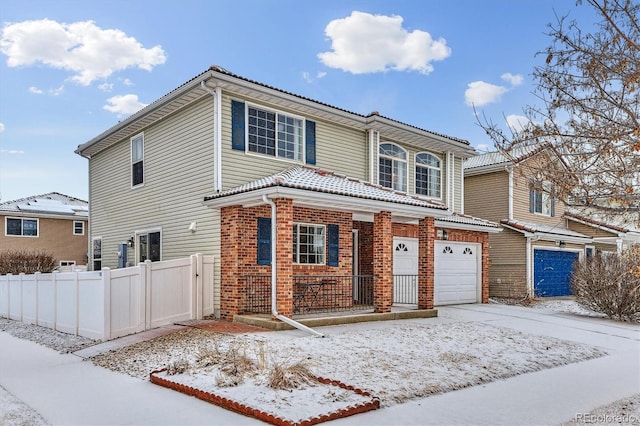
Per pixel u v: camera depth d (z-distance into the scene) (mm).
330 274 14672
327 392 6691
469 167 23828
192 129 14359
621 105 5949
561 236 22109
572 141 6355
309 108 15227
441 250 18156
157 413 6160
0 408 6512
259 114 14406
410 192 18844
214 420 5875
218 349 9031
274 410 5926
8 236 29766
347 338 10320
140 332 11570
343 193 12273
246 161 13922
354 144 17047
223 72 13008
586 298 16531
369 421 5875
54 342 11469
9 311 16141
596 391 7609
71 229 32094
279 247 11531
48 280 13562
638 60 5773
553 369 9180
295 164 15125
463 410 6449
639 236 24312
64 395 7051
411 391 7125
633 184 6055
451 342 10625
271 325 11219
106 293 11094
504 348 10430
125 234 17609
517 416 6273
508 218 22516
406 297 17156
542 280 22469
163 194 15578
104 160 19406
